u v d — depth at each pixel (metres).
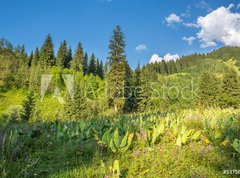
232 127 6.52
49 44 84.88
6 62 67.62
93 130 6.30
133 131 6.30
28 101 35.84
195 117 8.37
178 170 4.12
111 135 5.58
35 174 3.73
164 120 7.83
